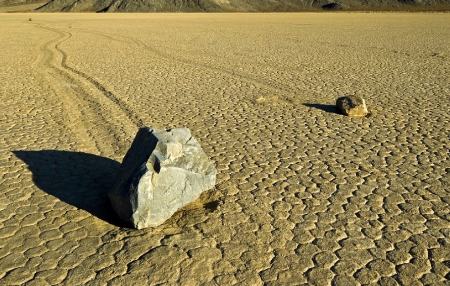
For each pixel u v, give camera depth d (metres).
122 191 4.93
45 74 14.20
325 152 7.27
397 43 24.20
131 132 8.30
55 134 8.17
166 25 39.59
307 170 6.53
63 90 11.88
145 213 4.82
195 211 5.26
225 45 22.98
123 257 4.39
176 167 5.09
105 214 5.20
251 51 20.55
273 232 4.84
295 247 4.58
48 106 10.20
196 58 18.16
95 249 4.52
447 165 6.71
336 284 4.05
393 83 13.03
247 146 7.57
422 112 9.72
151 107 10.20
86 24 40.75
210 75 14.29
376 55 19.25
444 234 4.82
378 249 4.56
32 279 4.09
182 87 12.43
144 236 4.73
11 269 4.23
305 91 11.96
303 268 4.26
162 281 4.05
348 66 16.20
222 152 7.29
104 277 4.11
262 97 10.77
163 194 4.94
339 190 5.86
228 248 4.55
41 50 20.31
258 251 4.51
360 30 33.97
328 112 9.75
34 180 6.12
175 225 4.95
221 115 9.53
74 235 4.77
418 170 6.52
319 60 17.75
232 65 16.36
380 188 5.92
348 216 5.19
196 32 31.50
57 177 6.23
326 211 5.30
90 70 15.08
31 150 7.30
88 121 9.02
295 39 26.56
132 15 67.62
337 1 116.38
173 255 4.42
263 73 14.70
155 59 17.83
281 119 9.22
